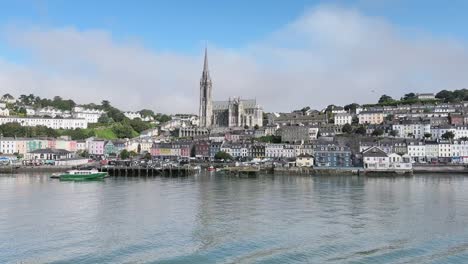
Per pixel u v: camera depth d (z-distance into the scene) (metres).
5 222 95.00
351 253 72.81
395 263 68.12
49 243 78.44
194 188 161.88
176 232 86.31
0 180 196.00
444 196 135.12
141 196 137.12
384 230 87.56
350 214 104.06
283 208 112.56
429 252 73.38
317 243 78.38
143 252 73.56
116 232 86.25
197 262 68.81
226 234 84.69
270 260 69.56
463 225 91.88
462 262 68.56
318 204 119.25
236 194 141.88
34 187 164.75
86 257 70.88
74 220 97.44
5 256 71.31
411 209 110.81
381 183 182.25
